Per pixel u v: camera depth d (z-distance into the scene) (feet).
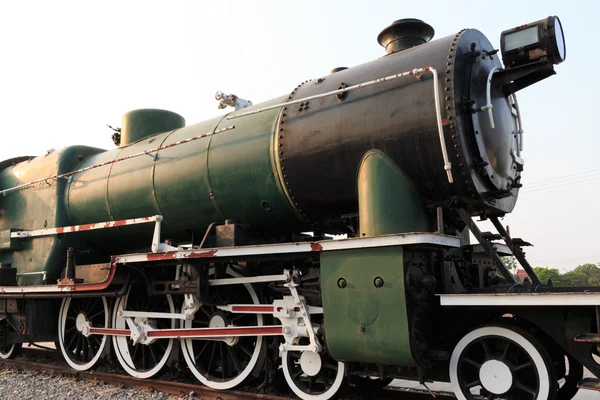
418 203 16.56
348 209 18.84
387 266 14.93
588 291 13.41
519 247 17.98
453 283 16.78
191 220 23.20
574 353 13.64
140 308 24.54
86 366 25.41
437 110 15.20
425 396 18.63
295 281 18.15
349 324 15.56
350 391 18.62
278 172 19.47
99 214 26.78
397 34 19.86
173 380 22.79
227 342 20.20
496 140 16.76
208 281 20.63
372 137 16.97
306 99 18.42
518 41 16.38
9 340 29.50
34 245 28.89
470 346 15.30
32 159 32.71
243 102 24.72
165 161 23.63
